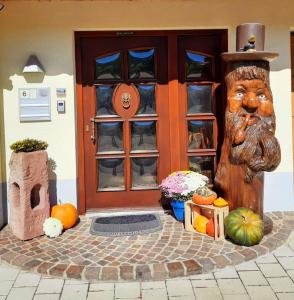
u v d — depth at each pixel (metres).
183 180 4.08
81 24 4.21
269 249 3.46
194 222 3.87
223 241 3.61
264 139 3.62
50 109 4.27
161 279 3.06
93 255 3.37
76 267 3.13
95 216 4.43
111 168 4.58
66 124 4.29
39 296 2.86
